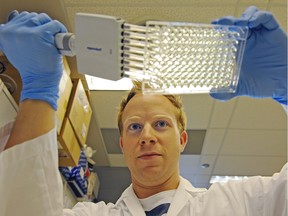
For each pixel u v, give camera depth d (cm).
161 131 125
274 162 375
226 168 391
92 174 344
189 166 389
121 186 381
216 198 121
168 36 81
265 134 323
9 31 95
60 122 197
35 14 101
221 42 84
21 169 105
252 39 99
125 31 81
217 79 88
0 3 198
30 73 104
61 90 198
